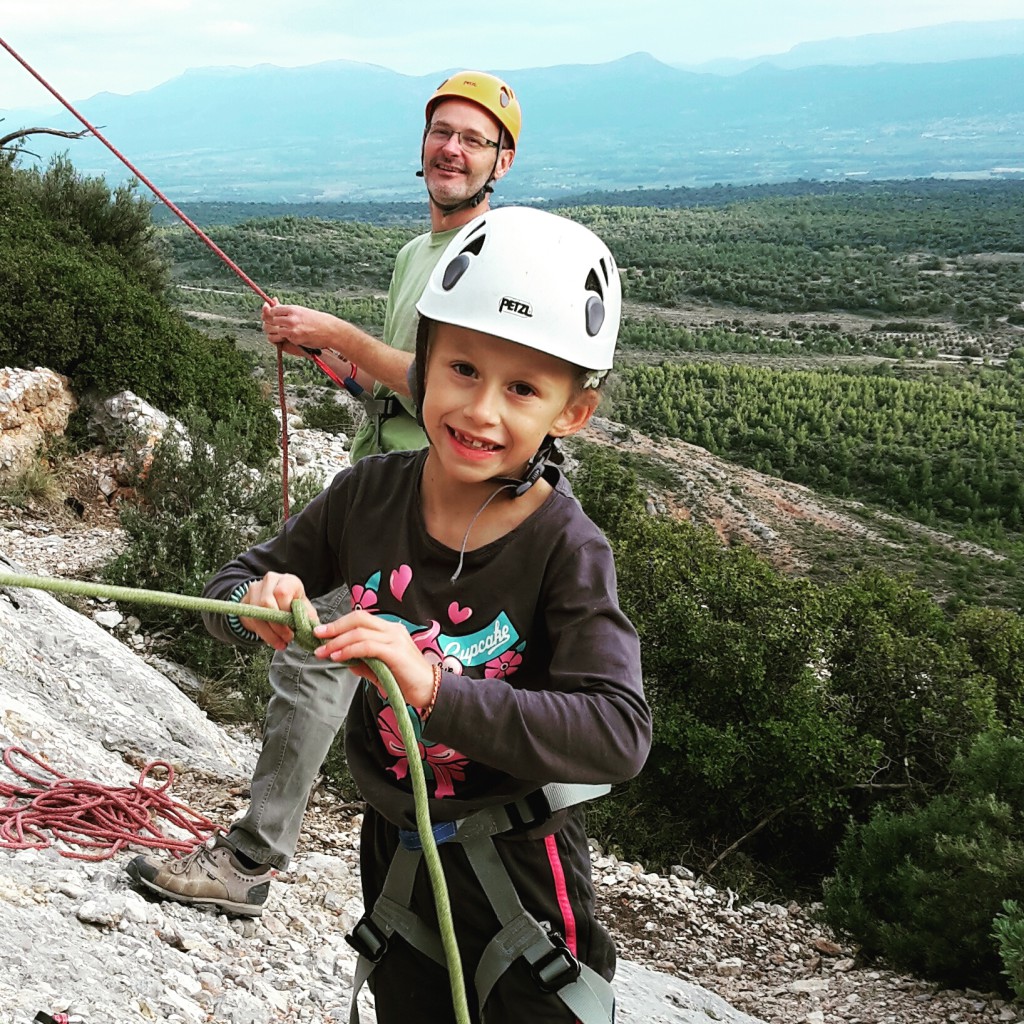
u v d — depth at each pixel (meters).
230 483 9.50
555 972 1.77
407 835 1.87
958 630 12.41
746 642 9.47
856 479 99.25
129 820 4.16
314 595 2.04
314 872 4.92
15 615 6.26
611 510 11.67
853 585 11.29
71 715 5.55
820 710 9.68
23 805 3.98
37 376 10.81
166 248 17.70
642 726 1.65
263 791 3.55
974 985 6.50
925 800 9.65
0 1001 2.44
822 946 7.30
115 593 1.35
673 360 161.12
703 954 7.02
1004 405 122.25
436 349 1.69
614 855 8.28
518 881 1.83
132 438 10.49
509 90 3.65
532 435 1.67
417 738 1.80
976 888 6.49
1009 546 77.00
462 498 1.78
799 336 190.00
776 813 9.14
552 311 1.61
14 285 11.23
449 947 1.47
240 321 134.25
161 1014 2.80
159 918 3.37
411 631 1.80
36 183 16.50
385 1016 2.00
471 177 3.60
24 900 3.14
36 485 10.16
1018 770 7.22
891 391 123.25
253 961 3.48
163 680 6.70
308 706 3.47
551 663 1.73
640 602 10.20
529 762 1.56
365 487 1.91
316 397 27.98
